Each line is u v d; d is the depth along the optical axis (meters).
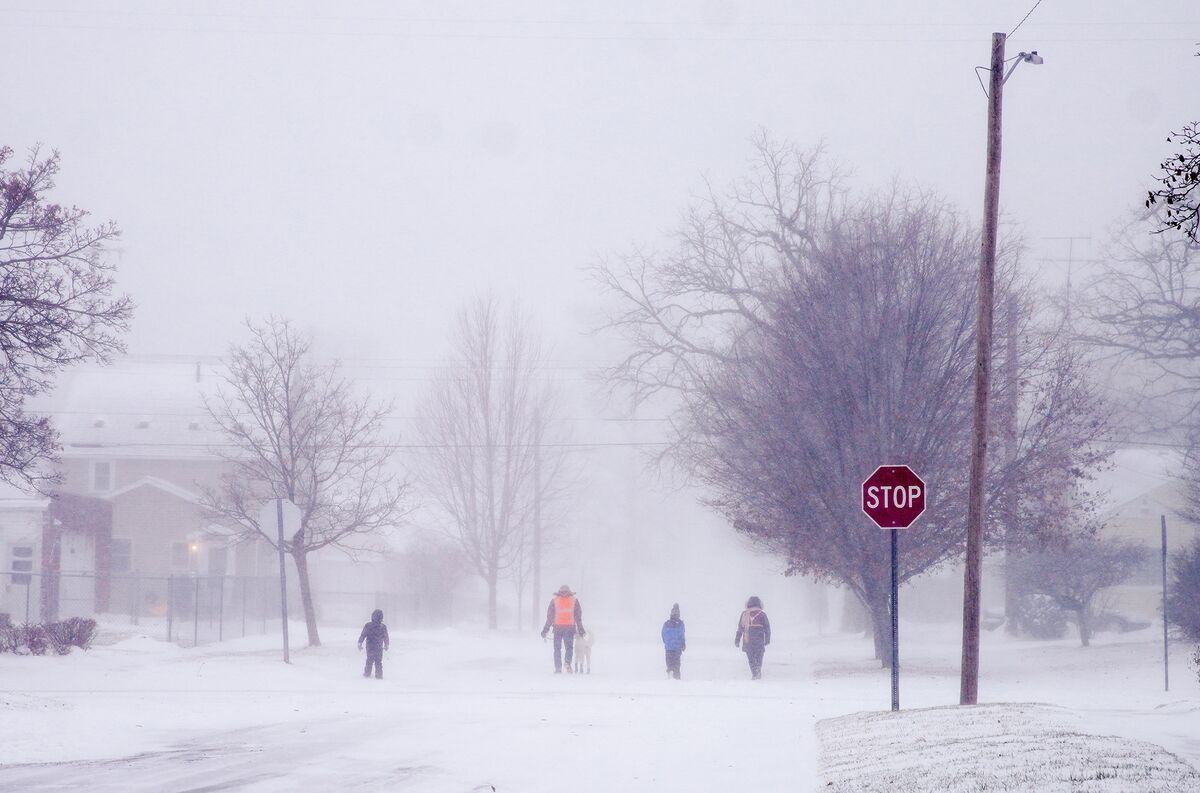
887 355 105.38
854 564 107.69
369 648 99.81
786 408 106.75
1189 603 117.62
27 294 92.50
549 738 54.56
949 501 104.19
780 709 68.12
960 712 52.22
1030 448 106.25
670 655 102.38
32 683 87.75
